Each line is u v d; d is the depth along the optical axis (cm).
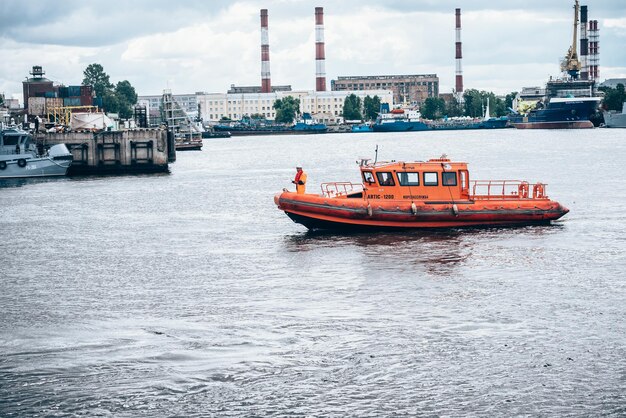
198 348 3416
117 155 13150
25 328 3738
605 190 8619
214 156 18712
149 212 7662
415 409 2850
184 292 4334
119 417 2838
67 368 3231
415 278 4481
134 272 4866
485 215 5856
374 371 3144
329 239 5622
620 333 3475
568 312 3775
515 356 3253
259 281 4528
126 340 3531
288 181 10875
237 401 2930
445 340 3441
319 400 2923
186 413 2855
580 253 5050
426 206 5788
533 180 10000
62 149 12350
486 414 2808
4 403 2947
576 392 2945
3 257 5431
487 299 4022
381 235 5669
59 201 8888
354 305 3972
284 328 3641
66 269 5003
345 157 16900
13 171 12006
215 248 5553
